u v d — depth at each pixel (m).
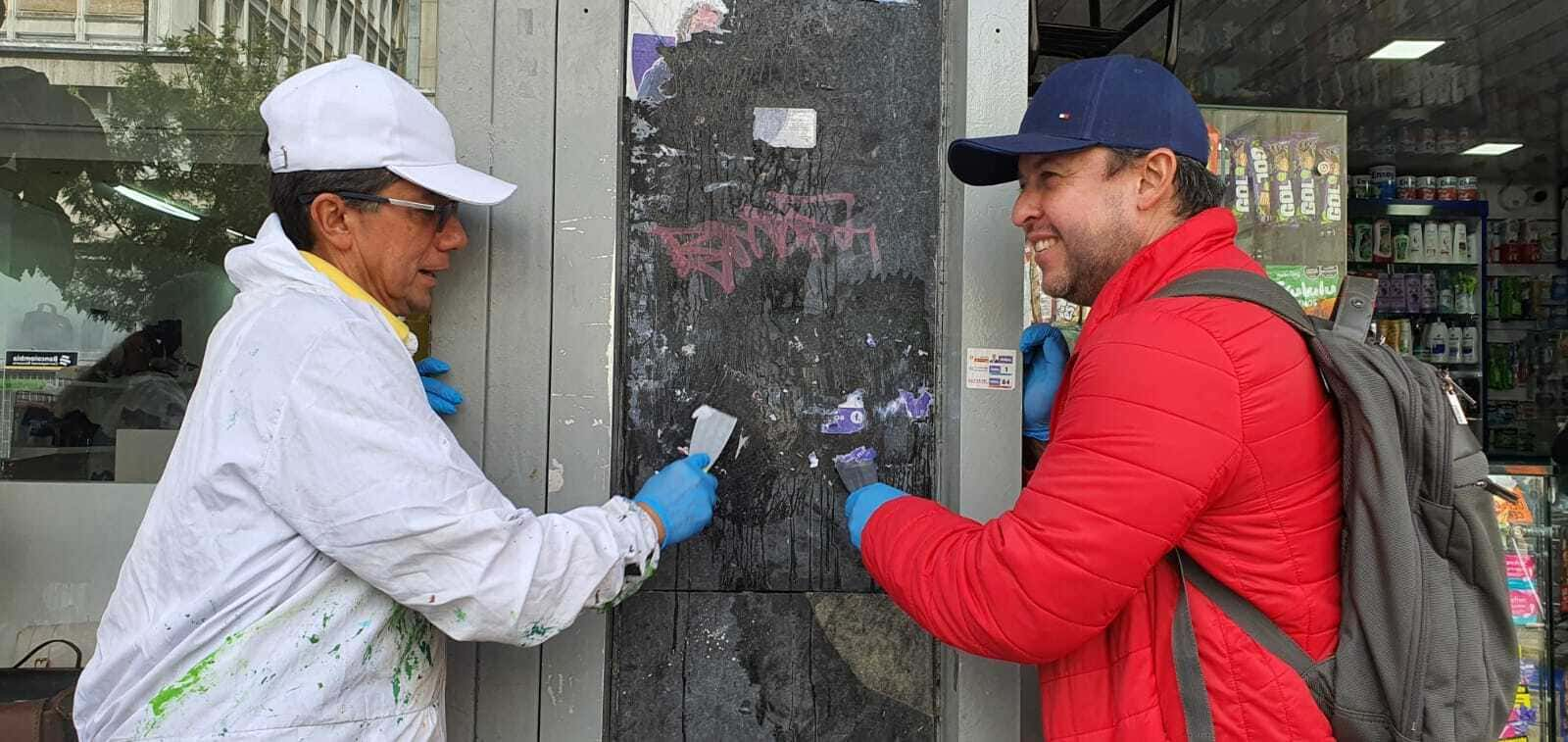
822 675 1.60
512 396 1.50
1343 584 1.04
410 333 1.23
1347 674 1.03
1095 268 1.20
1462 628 1.02
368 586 1.07
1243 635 1.05
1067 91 1.19
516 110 1.50
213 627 1.01
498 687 1.48
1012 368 1.57
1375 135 5.20
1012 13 1.57
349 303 1.08
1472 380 4.78
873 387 1.61
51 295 1.96
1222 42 3.86
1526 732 2.50
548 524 1.11
